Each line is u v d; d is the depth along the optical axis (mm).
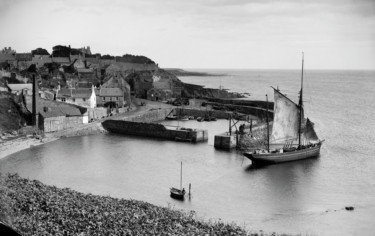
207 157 123250
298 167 111875
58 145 135125
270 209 78812
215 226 62594
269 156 114312
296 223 71188
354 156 123062
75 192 73812
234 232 60531
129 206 66625
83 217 57312
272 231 66938
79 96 180625
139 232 53812
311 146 124438
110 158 118375
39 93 165625
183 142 147500
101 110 177375
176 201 82125
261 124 163125
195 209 77688
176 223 59875
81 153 124000
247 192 89500
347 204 82062
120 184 92688
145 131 158875
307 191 90500
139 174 101688
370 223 71438
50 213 57469
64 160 114312
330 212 77250
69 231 51969
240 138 138750
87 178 96938
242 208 79188
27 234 48500
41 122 148500
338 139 145375
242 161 119000
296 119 130125
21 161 111938
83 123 162500
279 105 125875
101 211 61125
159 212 65062
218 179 99438
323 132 157125
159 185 92875
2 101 149625
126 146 137250
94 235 51406
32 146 131125
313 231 67812
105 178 97250
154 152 128750
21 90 170875
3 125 140875
